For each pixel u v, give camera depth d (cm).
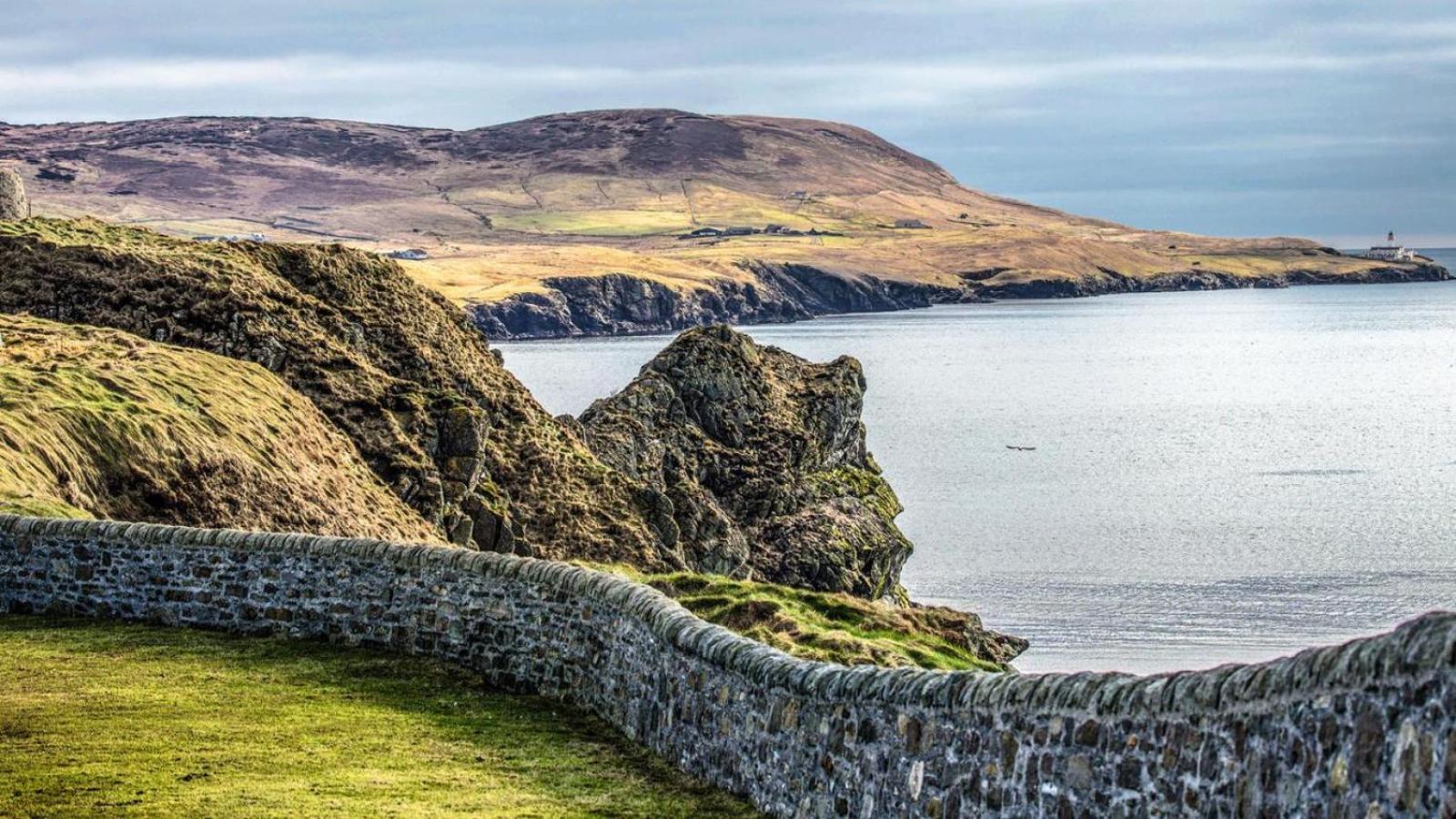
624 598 2108
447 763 1886
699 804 1691
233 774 1786
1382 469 13900
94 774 1764
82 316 6700
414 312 7875
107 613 2661
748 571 7600
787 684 1616
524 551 6806
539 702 2230
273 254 7675
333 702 2177
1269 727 976
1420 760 840
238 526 4816
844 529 8050
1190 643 7256
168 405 5281
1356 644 908
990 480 13275
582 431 7906
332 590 2523
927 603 8250
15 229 7294
